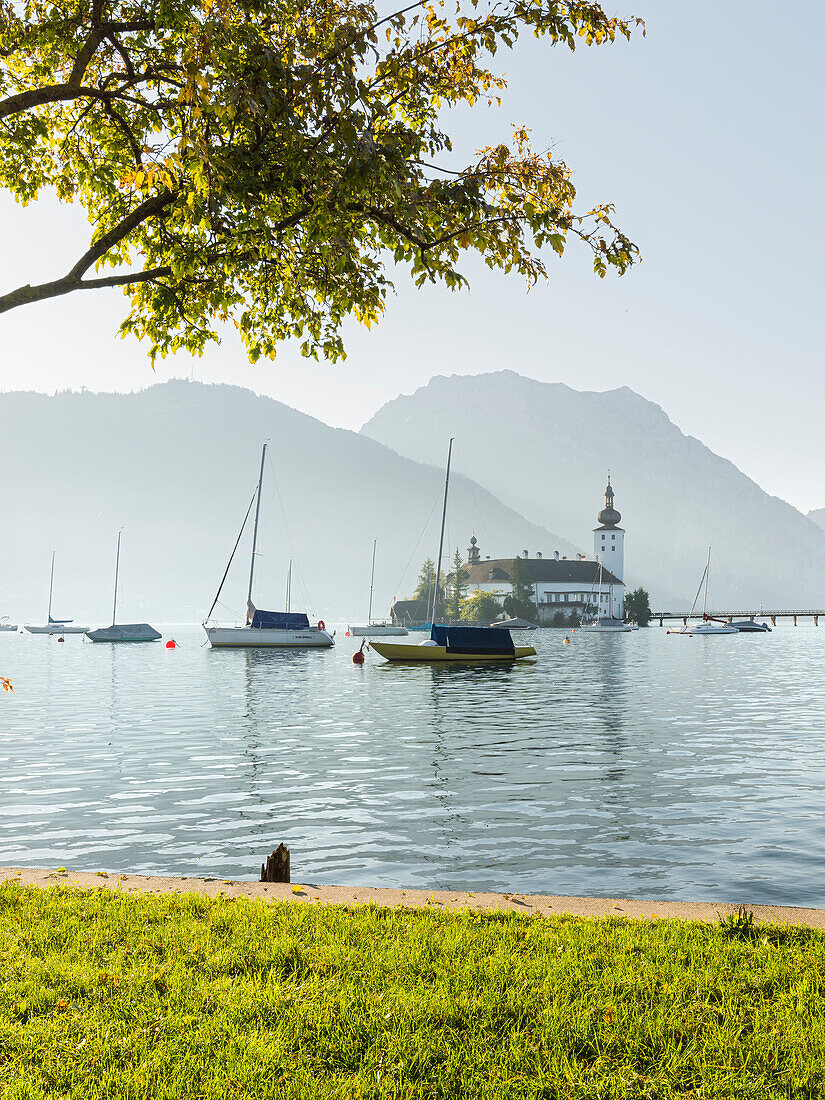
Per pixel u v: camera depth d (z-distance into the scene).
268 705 43.75
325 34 8.07
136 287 10.05
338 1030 5.73
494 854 15.21
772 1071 5.27
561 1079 5.18
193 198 7.41
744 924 7.62
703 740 30.67
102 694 50.41
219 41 7.29
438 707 42.66
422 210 7.92
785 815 18.31
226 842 16.25
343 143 7.43
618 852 15.31
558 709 41.69
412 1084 5.14
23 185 10.20
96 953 7.17
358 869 14.33
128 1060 5.38
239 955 7.01
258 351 10.40
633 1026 5.79
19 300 7.57
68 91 8.19
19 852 15.65
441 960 6.87
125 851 15.68
